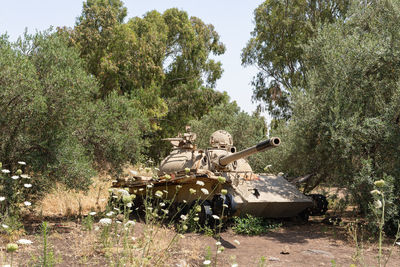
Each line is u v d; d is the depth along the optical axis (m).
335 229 11.41
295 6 30.83
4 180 8.69
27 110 9.02
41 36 10.27
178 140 12.54
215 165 11.13
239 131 22.45
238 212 11.13
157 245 7.31
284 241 9.67
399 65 11.38
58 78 9.27
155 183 11.38
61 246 7.08
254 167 18.36
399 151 10.45
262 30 32.69
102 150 11.30
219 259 7.26
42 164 9.24
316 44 14.58
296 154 14.20
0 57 8.45
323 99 12.45
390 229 10.30
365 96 11.84
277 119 32.88
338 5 29.64
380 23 13.41
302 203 11.80
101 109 11.45
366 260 7.74
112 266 5.54
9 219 7.93
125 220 6.08
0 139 9.23
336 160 12.04
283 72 32.50
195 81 36.53
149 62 28.00
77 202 12.53
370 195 10.52
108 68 25.38
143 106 26.61
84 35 25.62
